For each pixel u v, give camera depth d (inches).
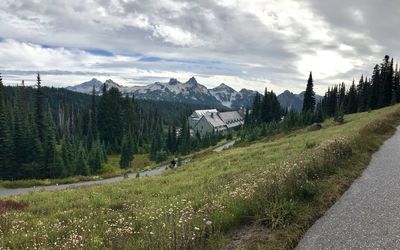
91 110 5383.9
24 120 3238.2
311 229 386.3
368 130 1101.1
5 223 474.0
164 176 1114.1
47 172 3029.0
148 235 340.2
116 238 352.2
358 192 523.5
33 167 2992.1
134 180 1088.2
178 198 588.4
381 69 3814.0
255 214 394.6
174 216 398.0
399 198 489.4
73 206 648.4
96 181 1932.8
